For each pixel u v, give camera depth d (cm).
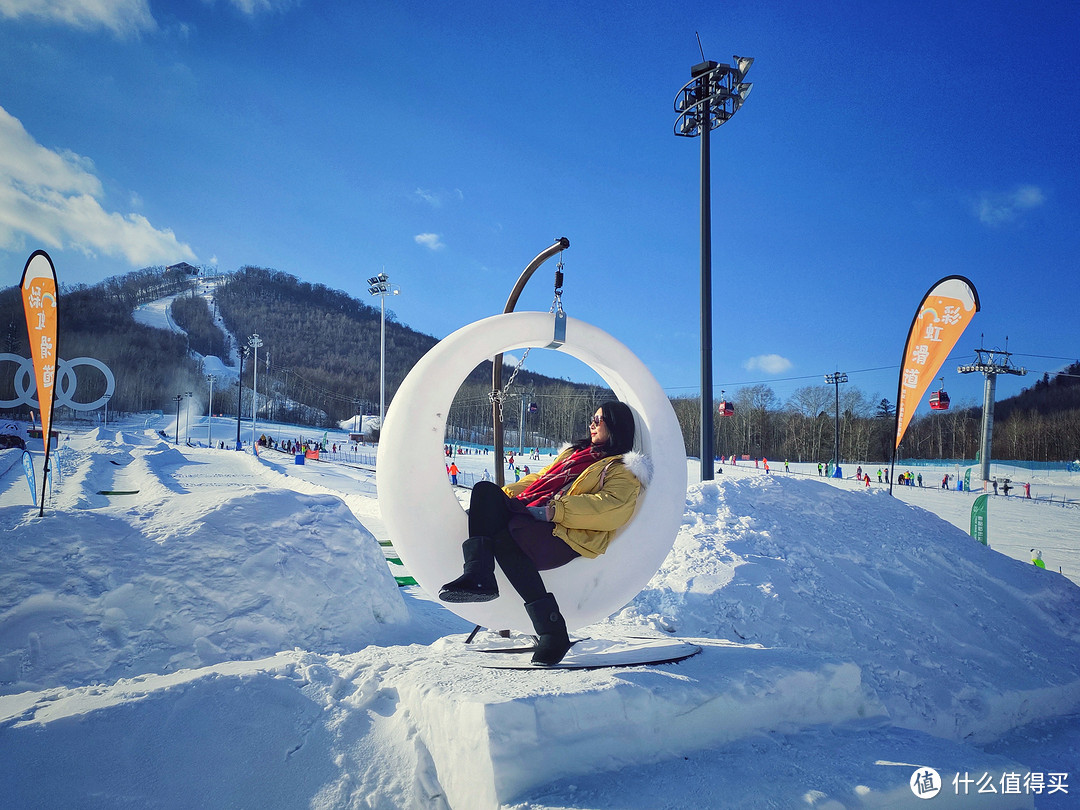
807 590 466
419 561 243
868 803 174
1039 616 495
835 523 567
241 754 202
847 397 7881
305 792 192
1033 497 3456
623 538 260
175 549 441
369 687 231
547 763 179
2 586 387
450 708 188
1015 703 395
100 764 189
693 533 534
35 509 470
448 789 187
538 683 202
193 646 399
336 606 463
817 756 200
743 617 436
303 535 491
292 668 246
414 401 247
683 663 238
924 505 2783
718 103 1181
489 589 215
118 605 401
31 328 633
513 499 239
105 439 5672
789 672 229
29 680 353
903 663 409
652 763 194
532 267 437
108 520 456
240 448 5822
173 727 205
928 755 204
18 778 179
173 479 2189
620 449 269
